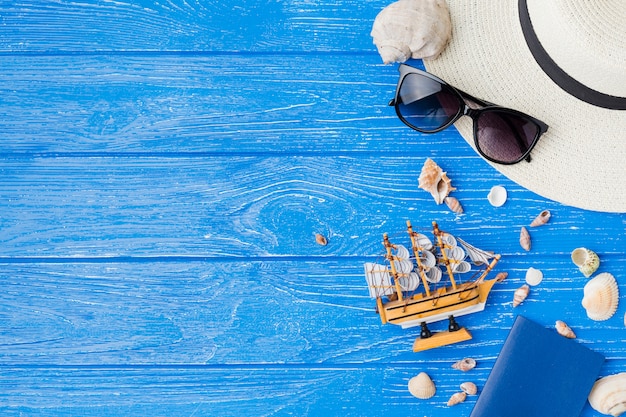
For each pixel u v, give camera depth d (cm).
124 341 87
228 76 86
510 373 85
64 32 86
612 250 85
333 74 86
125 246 87
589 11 64
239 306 87
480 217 85
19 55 86
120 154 86
